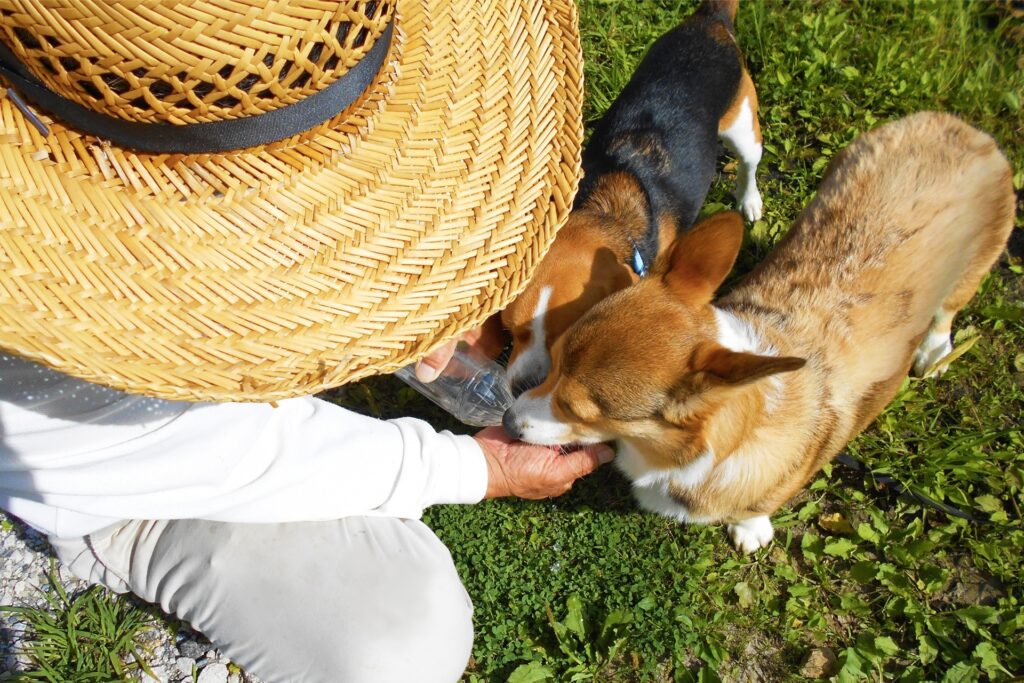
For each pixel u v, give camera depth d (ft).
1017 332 4.83
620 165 4.74
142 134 2.42
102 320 2.44
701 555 4.30
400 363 2.65
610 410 3.66
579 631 4.07
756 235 5.08
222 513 3.19
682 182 4.82
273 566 3.32
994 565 4.25
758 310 3.94
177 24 2.21
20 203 2.45
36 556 4.02
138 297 2.48
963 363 4.73
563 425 3.86
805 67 5.43
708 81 4.87
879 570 4.25
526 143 2.95
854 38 5.58
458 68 2.91
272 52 2.32
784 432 3.78
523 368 4.26
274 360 2.55
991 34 5.61
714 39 4.95
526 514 4.34
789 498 4.13
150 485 3.05
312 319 2.60
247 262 2.57
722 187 5.29
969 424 4.61
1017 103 5.38
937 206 4.08
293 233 2.61
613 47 5.39
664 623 4.11
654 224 4.66
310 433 3.32
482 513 4.30
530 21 3.06
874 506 4.42
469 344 4.51
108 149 2.49
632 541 4.31
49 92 2.39
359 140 2.69
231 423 3.16
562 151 3.01
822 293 4.00
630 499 4.42
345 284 2.64
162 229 2.52
